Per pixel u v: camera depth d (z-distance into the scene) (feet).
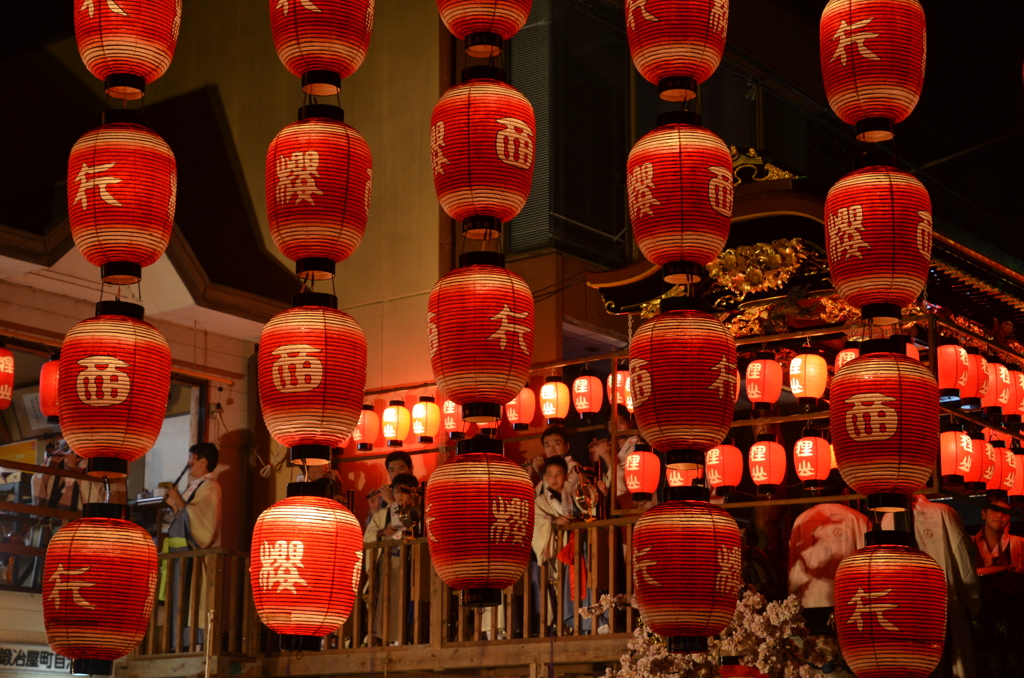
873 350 17.13
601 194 39.99
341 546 16.55
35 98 38.99
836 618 17.16
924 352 31.04
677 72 16.35
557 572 28.81
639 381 16.20
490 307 15.93
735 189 29.76
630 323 31.96
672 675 23.29
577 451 40.19
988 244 28.94
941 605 16.78
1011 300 29.99
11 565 35.19
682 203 16.14
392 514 32.30
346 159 16.53
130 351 16.76
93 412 16.56
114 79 17.11
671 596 16.02
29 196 34.76
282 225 16.42
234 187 40.19
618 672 24.94
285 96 40.34
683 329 16.14
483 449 16.19
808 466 28.89
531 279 37.78
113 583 16.74
